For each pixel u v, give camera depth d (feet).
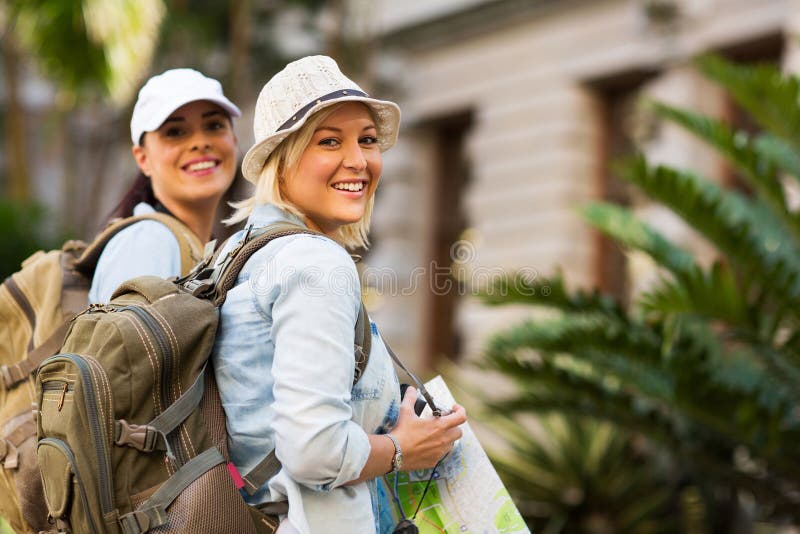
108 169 60.39
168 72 11.13
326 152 8.03
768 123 21.53
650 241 21.83
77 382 7.16
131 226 10.14
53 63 36.70
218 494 7.20
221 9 48.06
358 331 7.64
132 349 7.22
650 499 26.63
